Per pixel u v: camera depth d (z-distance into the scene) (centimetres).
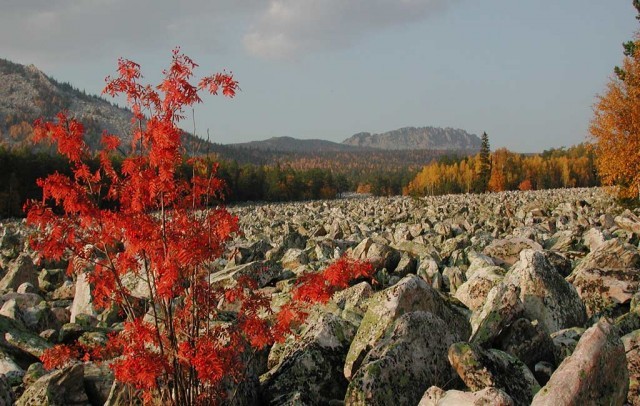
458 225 2895
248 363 738
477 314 927
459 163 18812
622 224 2047
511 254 1595
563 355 758
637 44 3519
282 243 2516
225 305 1148
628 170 3453
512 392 635
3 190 8369
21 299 1358
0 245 3003
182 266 606
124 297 623
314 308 1009
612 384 561
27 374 845
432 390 607
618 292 1009
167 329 604
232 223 615
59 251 593
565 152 19738
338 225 3247
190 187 633
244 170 14638
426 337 717
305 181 16638
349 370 749
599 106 3569
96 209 587
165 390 625
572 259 1586
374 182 19812
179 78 588
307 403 730
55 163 9069
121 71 593
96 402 759
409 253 1742
